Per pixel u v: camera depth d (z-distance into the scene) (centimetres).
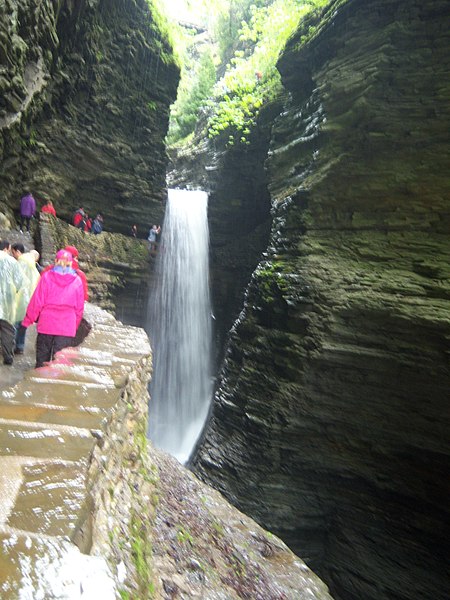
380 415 1183
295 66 1772
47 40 1519
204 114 3375
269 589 506
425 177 1279
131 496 301
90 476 196
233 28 3581
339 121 1467
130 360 433
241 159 2544
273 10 2452
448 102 1265
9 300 507
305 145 1678
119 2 2094
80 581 120
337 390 1259
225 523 658
